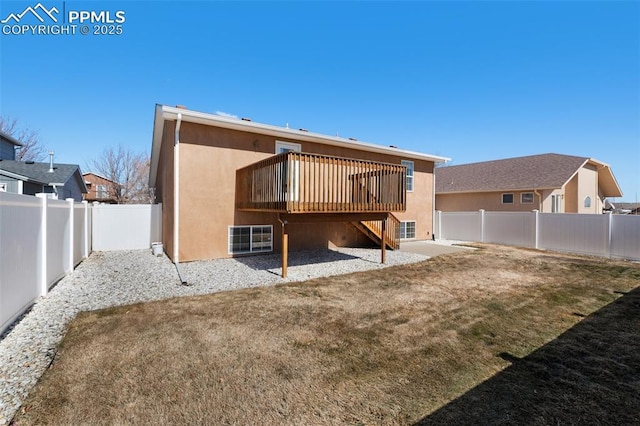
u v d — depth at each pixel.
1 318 3.54
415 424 2.17
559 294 5.56
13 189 12.81
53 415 2.20
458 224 14.58
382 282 6.38
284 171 6.38
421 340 3.62
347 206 7.29
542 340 3.64
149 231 11.73
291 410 2.32
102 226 11.16
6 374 2.73
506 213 12.68
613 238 9.47
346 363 3.06
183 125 8.39
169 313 4.41
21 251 4.20
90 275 6.85
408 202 13.79
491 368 2.98
